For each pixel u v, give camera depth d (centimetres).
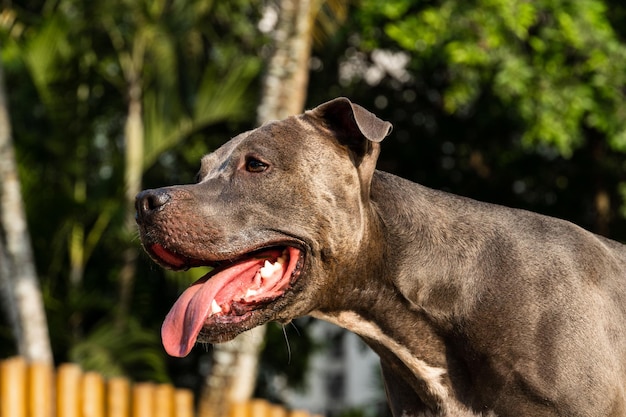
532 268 482
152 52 1316
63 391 858
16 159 1254
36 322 1135
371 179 501
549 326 471
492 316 480
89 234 1322
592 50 1347
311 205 480
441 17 1316
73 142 1318
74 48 1347
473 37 1317
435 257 493
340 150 489
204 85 1268
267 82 1051
